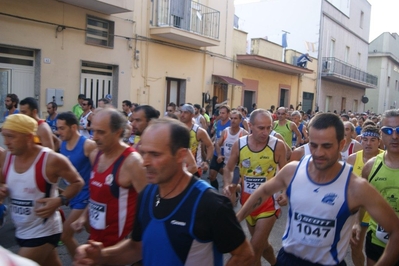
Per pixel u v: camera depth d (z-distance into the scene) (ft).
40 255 10.17
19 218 10.07
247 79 62.90
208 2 52.49
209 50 53.62
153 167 6.18
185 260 6.16
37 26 33.35
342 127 7.54
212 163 23.65
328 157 7.40
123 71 41.29
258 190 9.04
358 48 110.73
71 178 10.27
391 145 10.19
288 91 75.92
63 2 34.86
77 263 6.84
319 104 88.48
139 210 6.83
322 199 7.60
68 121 13.42
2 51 32.09
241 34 60.95
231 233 6.20
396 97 159.02
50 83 34.86
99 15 38.17
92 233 9.91
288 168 8.50
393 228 7.27
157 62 45.37
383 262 7.39
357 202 7.41
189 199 6.24
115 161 9.47
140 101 43.70
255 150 13.61
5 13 31.04
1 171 10.28
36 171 9.82
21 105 17.10
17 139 9.56
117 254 7.23
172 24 46.29
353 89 110.32
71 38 36.01
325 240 7.60
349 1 100.53
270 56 70.85
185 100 49.93
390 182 10.28
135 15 42.01
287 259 8.27
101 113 9.59
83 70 38.27
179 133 6.28
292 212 8.12
